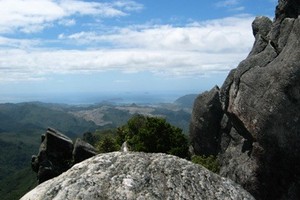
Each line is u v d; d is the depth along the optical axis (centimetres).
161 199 600
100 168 637
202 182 655
